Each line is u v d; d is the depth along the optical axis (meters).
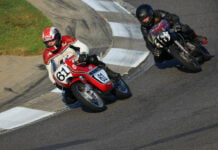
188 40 39.03
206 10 54.66
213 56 41.47
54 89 39.53
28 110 36.31
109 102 35.06
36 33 52.34
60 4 60.84
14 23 54.78
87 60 33.03
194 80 36.84
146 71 40.81
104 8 59.84
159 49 37.44
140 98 35.09
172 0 59.84
